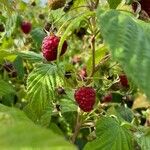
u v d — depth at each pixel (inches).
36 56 17.0
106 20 8.5
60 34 14.6
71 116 22.7
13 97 23.6
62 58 18.4
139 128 16.4
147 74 6.6
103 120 15.4
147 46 7.7
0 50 16.6
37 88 16.0
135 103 24.7
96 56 17.2
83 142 24.9
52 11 16.3
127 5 13.4
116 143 15.0
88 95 15.0
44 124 17.0
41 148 4.0
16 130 4.2
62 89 17.2
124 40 7.7
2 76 24.1
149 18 12.6
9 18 24.7
